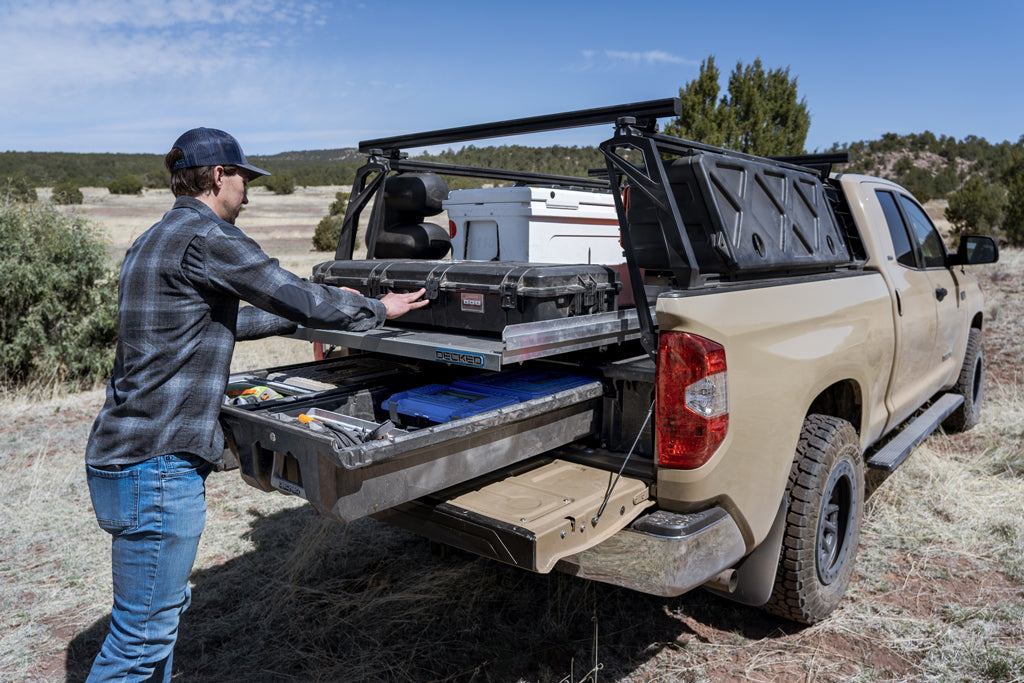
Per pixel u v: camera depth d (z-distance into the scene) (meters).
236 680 2.84
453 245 4.32
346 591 3.51
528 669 2.85
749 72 18.92
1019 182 18.64
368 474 1.97
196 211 2.18
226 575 3.69
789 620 3.18
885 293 3.69
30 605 3.44
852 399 3.45
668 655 2.95
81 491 4.85
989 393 6.80
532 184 4.51
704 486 2.40
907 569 3.64
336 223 33.50
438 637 3.10
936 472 4.78
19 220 7.55
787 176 3.21
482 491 2.41
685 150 2.76
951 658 2.89
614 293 2.72
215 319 2.14
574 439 2.61
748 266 2.73
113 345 8.06
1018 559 3.69
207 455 2.15
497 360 2.24
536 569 2.06
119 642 2.14
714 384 2.37
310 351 9.50
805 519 2.90
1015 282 11.76
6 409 6.82
